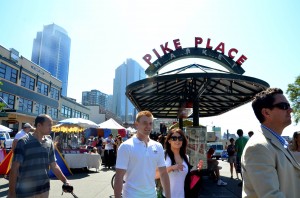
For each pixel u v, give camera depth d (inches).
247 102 470.0
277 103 81.0
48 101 1907.0
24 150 133.0
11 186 125.6
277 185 70.7
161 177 125.6
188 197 146.0
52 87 1983.3
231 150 454.3
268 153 73.2
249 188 75.8
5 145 816.9
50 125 143.6
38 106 1764.3
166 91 473.1
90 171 541.0
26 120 1598.2
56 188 345.1
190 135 393.4
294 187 75.7
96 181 410.9
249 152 75.6
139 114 125.4
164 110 673.6
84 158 519.2
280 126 82.5
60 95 2116.1
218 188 353.4
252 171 72.8
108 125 719.7
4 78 1409.9
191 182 148.4
